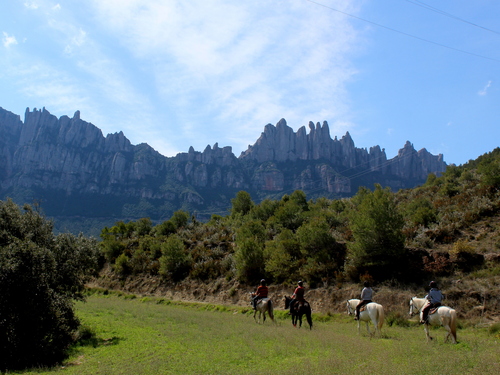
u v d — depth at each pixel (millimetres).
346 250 26219
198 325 16906
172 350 11367
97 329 15453
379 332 13289
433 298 12328
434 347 10250
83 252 16734
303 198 46625
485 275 19219
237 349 11211
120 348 11914
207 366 9180
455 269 20734
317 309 22953
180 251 36312
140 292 36656
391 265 22500
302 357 9930
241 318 21047
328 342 11539
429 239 24484
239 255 30109
